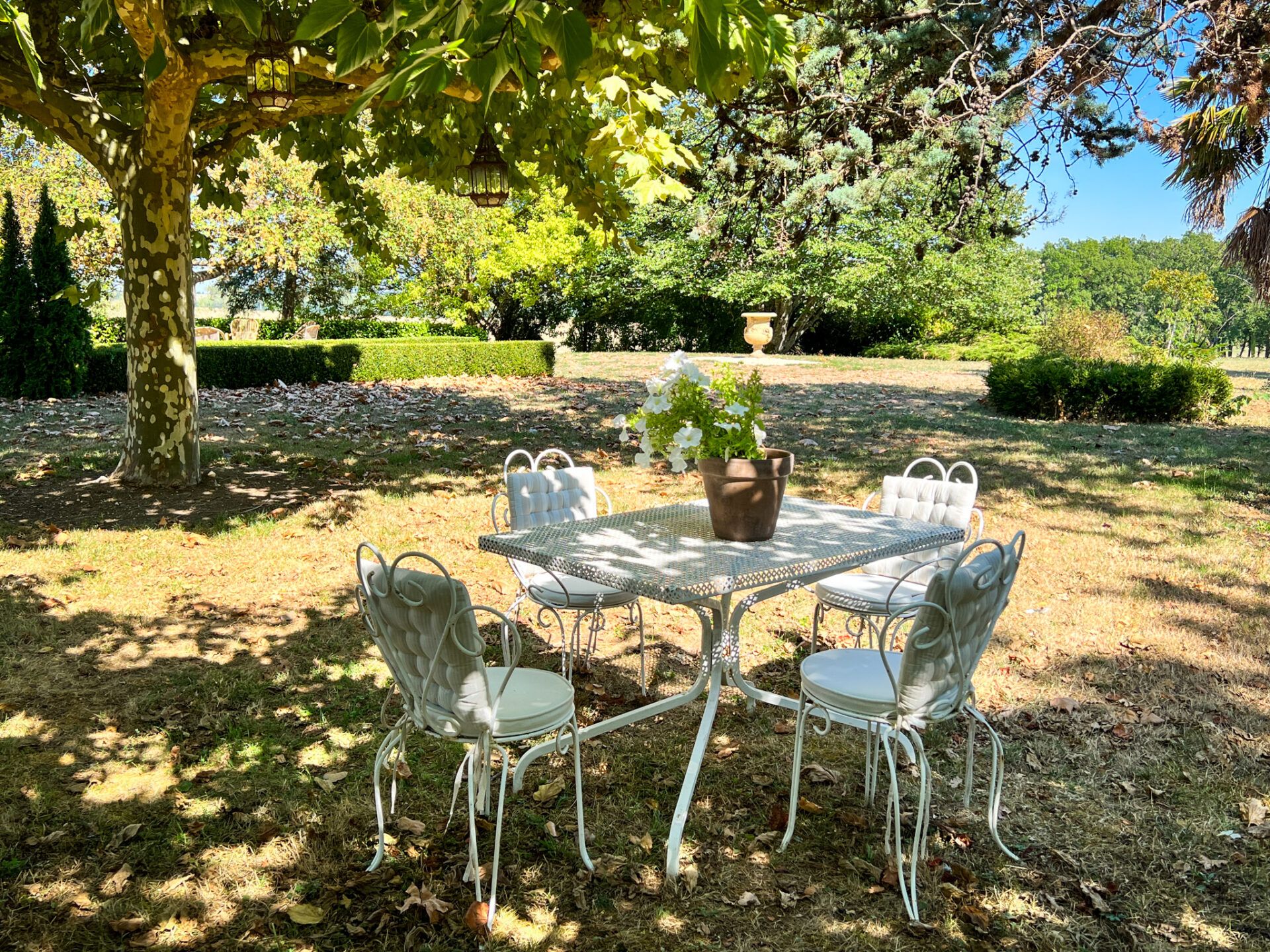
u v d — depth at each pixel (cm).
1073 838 294
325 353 1639
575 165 665
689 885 265
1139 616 494
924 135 423
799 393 1600
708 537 333
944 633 260
